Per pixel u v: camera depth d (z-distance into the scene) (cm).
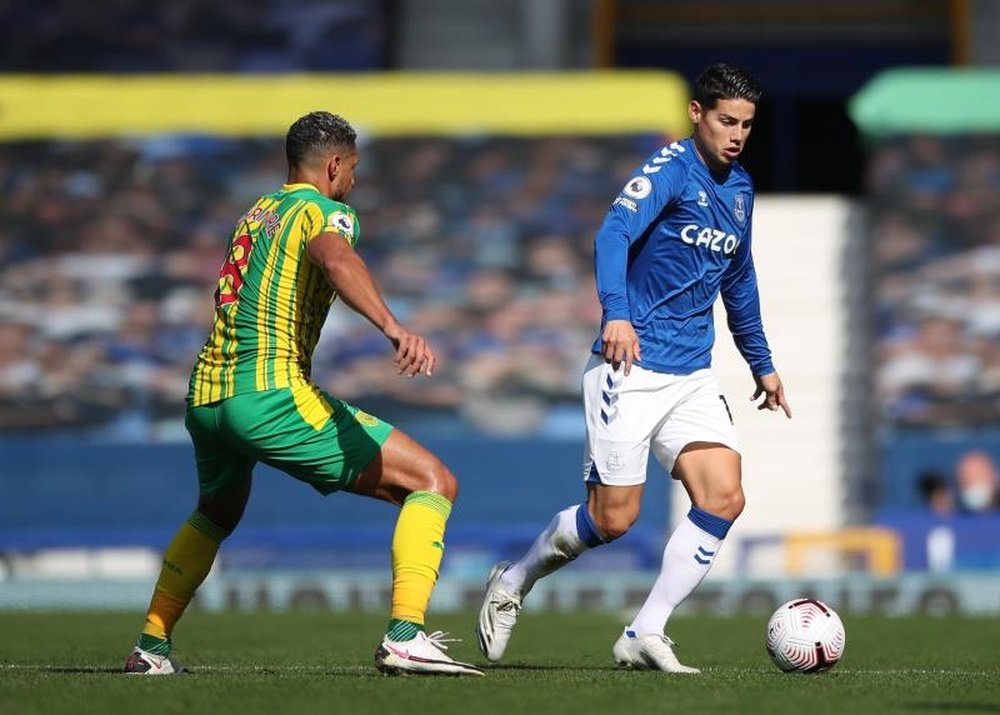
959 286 7094
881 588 4966
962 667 2438
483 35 8569
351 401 7162
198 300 7375
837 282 7394
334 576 5272
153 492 7138
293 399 1991
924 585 4944
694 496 2258
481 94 7462
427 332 7238
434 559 2022
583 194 7331
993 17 8462
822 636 2164
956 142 7250
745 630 3750
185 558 2120
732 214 2256
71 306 7388
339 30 8331
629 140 7350
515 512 6969
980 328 7031
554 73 8362
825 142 8819
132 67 8388
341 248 1948
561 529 2291
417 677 2000
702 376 2283
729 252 2270
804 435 7106
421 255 7319
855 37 8750
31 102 7562
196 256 7419
